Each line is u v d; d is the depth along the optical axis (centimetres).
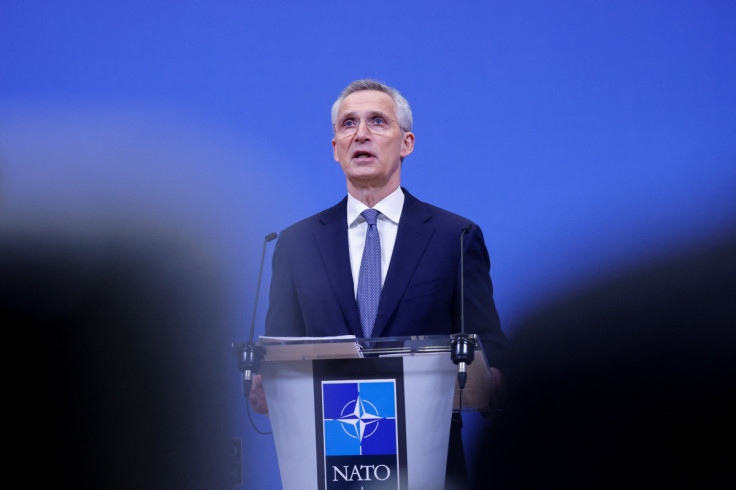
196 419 823
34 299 862
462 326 505
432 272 583
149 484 830
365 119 634
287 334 601
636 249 788
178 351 834
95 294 853
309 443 435
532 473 769
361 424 432
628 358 777
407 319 571
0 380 850
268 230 839
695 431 761
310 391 437
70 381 845
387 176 626
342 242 612
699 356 769
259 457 803
